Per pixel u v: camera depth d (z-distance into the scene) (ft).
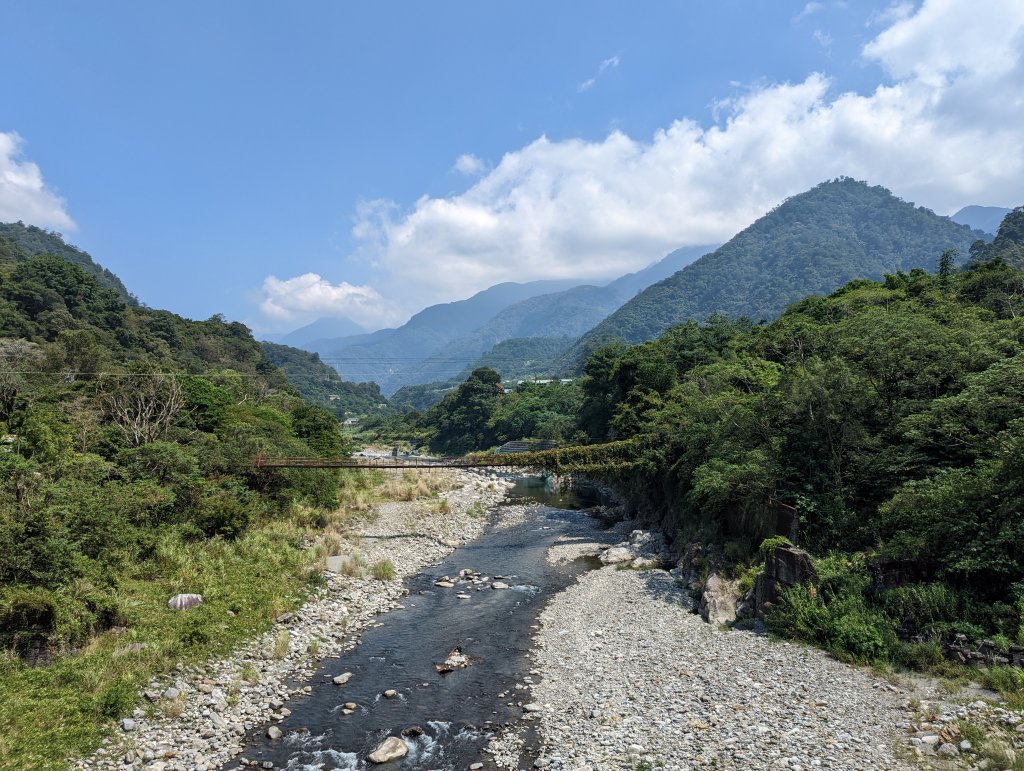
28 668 54.19
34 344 236.63
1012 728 41.68
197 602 73.87
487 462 143.54
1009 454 59.31
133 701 53.62
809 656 60.54
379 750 49.67
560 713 55.62
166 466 102.68
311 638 73.92
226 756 49.47
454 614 87.10
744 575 81.87
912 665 55.16
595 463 139.23
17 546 61.67
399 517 147.54
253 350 547.49
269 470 126.41
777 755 43.01
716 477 90.12
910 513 67.62
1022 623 51.67
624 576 103.09
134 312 444.96
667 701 54.65
